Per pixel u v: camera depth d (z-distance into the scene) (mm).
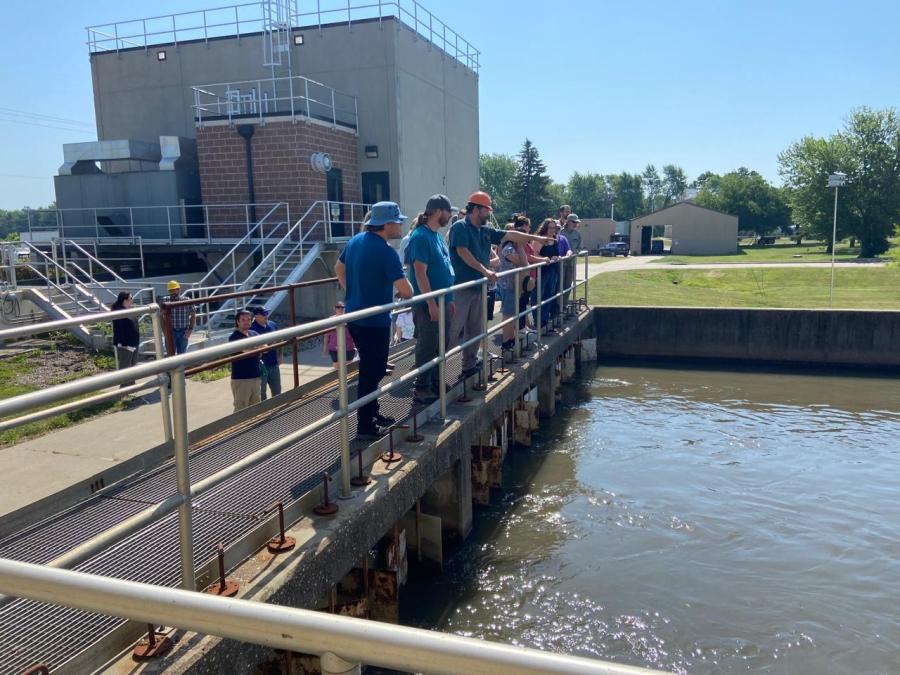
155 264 19047
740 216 86438
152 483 4438
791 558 6527
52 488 5371
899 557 6551
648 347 16766
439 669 1026
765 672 4969
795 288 25719
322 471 4547
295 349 6762
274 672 3938
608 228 64438
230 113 17375
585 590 5969
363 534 4156
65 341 12359
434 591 5957
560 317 12414
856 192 47656
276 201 17422
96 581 1243
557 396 12539
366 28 18875
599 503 7785
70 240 17453
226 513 3920
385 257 4824
